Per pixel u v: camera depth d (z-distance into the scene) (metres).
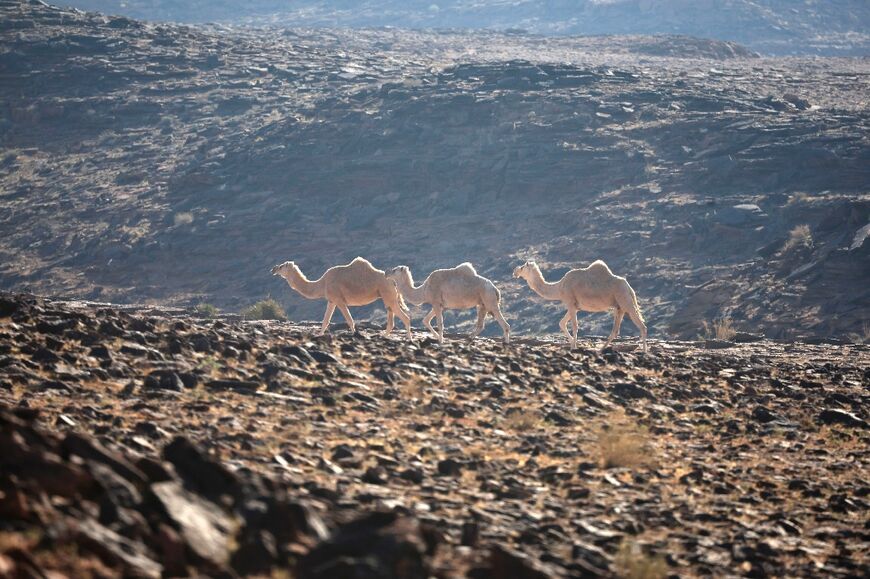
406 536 23.39
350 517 29.02
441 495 35.78
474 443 46.00
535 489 39.00
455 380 61.66
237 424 42.06
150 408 43.66
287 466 35.53
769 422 60.19
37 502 21.64
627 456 45.59
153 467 25.02
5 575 18.59
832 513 41.41
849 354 110.75
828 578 32.41
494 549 24.84
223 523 24.14
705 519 38.19
